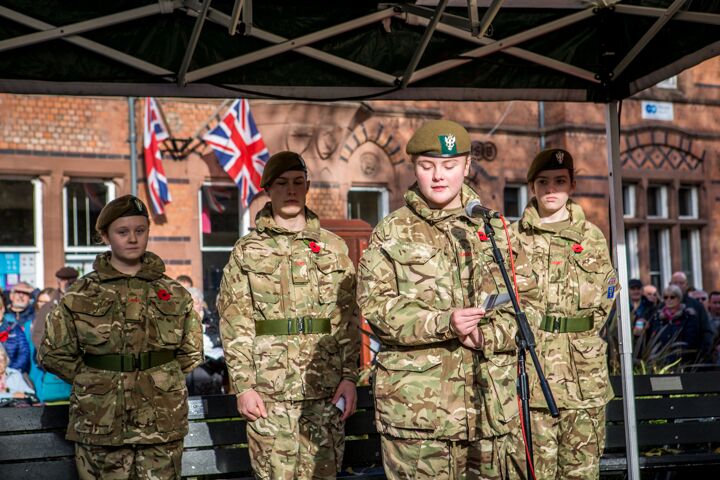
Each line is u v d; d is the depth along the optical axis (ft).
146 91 20.89
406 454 14.43
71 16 19.42
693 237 71.87
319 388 18.44
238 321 18.45
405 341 14.17
